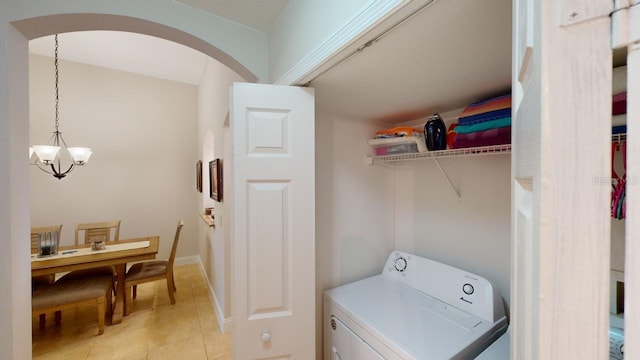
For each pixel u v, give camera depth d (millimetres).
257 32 1348
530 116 320
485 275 1395
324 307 1547
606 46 255
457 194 1527
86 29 1095
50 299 2131
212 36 1230
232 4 1167
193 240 4387
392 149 1637
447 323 1187
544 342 284
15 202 919
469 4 589
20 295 939
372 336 1146
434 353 985
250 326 1119
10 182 897
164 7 1119
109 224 3262
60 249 2730
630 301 248
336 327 1406
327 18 868
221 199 2516
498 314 1214
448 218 1578
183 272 3896
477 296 1268
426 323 1184
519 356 366
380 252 1876
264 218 1127
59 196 3527
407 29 690
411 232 1812
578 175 265
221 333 2344
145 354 2068
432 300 1421
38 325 2438
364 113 1636
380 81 1089
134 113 3971
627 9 243
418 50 815
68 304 2182
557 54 274
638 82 241
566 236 271
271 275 1142
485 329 1138
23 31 956
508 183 1306
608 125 254
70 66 3561
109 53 3352
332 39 832
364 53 833
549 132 277
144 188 4051
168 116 4207
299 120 1153
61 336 2281
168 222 4215
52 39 3008
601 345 259
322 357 1599
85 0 988
